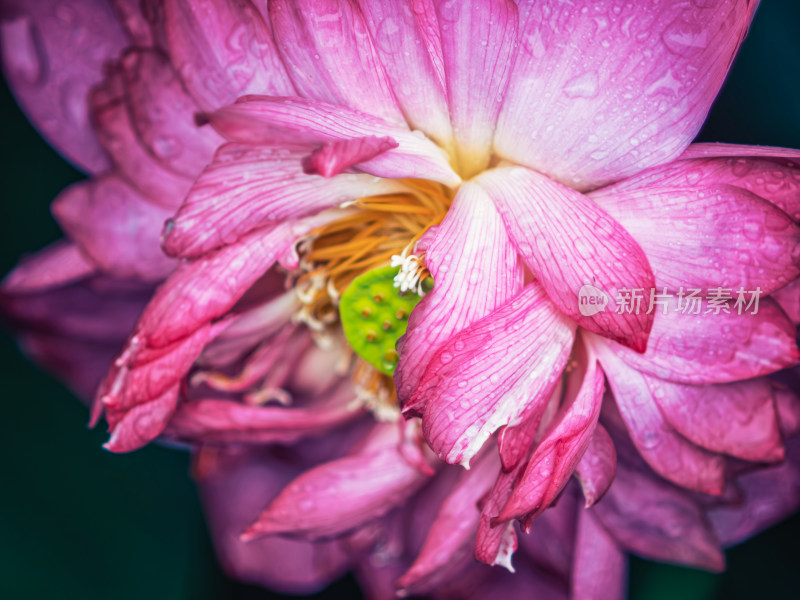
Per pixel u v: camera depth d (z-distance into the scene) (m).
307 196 0.37
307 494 0.42
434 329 0.34
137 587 0.52
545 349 0.35
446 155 0.37
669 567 0.49
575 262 0.34
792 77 0.44
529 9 0.34
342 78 0.36
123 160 0.42
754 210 0.35
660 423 0.38
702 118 0.35
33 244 0.50
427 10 0.34
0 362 0.51
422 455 0.42
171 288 0.37
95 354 0.48
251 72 0.38
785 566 0.47
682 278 0.35
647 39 0.34
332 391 0.45
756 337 0.36
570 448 0.35
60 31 0.43
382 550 0.47
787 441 0.42
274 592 0.53
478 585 0.47
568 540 0.45
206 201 0.36
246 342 0.43
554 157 0.36
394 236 0.41
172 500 0.53
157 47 0.39
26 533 0.50
